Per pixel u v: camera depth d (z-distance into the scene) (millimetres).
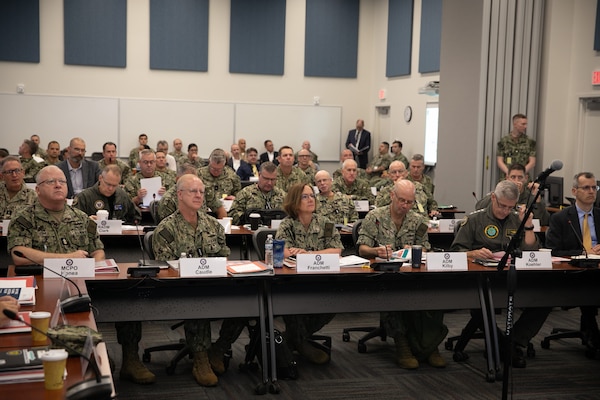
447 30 9062
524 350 5039
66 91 14062
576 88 8625
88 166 7781
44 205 4070
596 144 8438
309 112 15250
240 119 14883
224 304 3910
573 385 4281
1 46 13625
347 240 6172
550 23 8586
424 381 4305
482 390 4156
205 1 14484
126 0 14188
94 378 1952
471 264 4301
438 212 7410
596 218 5156
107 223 5469
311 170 9039
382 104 14875
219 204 6570
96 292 3688
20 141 13883
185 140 14656
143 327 5520
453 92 8945
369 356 4824
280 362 4281
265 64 14898
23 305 2850
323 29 15141
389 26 14359
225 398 3928
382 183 8789
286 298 4023
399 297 4168
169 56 14414
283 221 4602
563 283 4430
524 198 6484
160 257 4148
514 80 8484
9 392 1898
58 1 13883
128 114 14344
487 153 8500
